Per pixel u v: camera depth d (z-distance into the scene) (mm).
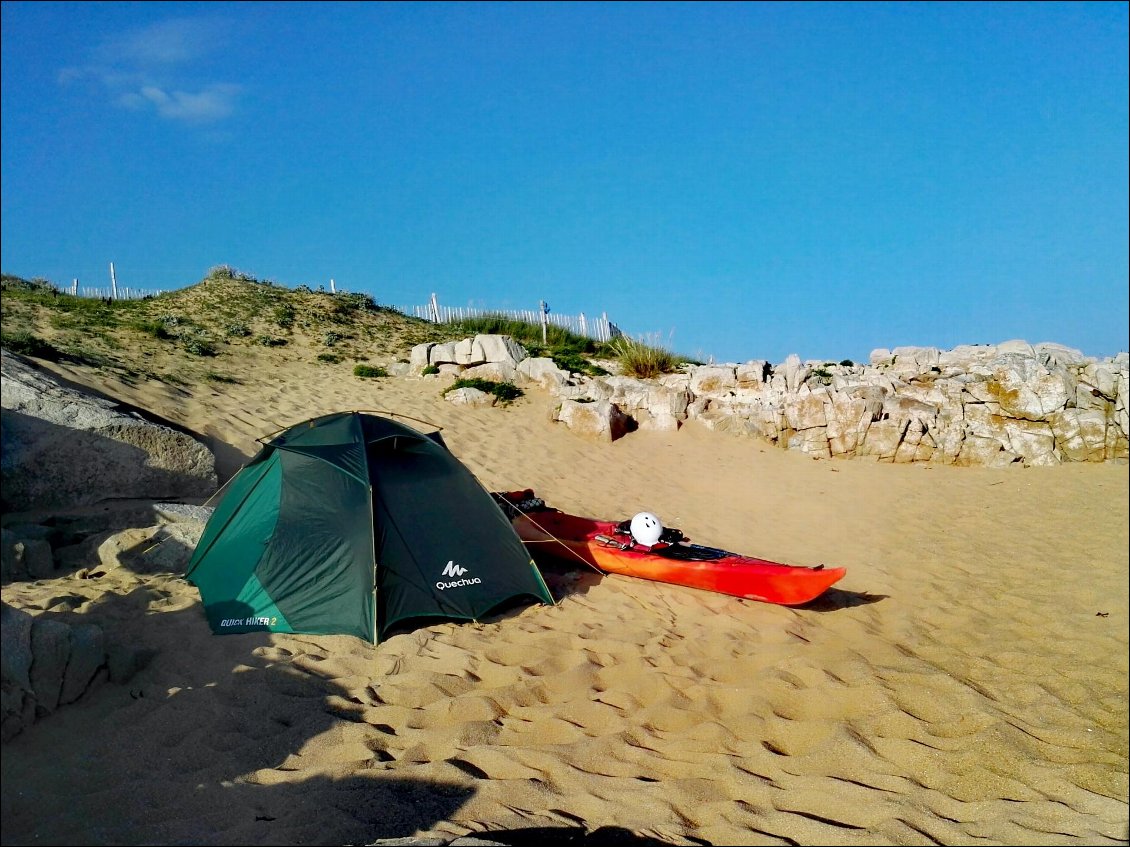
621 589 9805
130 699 5848
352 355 20953
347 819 4695
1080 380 18078
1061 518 14242
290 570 7840
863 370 20156
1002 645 8852
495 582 8625
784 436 17906
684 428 18094
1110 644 8914
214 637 7133
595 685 7082
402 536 8258
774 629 8797
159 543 8883
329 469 8469
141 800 4707
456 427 16500
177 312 22188
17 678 5277
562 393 18750
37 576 8125
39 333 16516
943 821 5117
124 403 13156
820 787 5480
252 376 17406
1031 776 5828
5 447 9594
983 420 17578
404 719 6113
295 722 5883
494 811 4957
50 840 4230
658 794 5273
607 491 14586
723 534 13000
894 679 7473
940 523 14055
